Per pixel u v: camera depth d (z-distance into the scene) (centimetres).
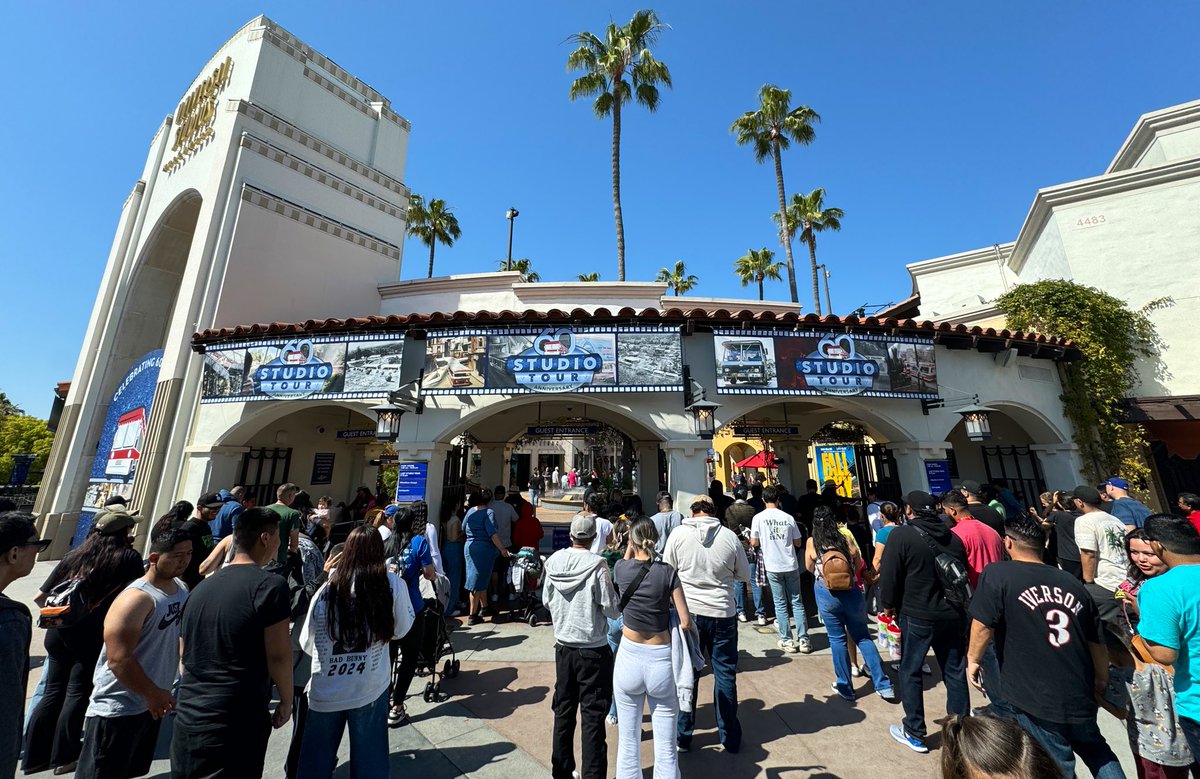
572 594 320
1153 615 255
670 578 311
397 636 282
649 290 1219
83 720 333
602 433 1082
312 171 1204
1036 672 254
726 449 2564
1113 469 875
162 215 1260
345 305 1237
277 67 1186
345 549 280
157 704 263
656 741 282
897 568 373
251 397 786
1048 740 251
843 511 761
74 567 346
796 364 736
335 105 1321
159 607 283
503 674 490
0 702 205
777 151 2484
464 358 735
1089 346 923
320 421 1155
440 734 379
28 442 2844
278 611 243
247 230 1041
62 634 343
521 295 1255
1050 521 690
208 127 1172
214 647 230
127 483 986
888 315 1756
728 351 731
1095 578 470
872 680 442
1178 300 996
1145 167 1110
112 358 1258
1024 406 863
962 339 809
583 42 1959
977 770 128
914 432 786
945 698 434
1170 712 259
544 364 721
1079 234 1110
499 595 696
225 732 221
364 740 258
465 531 679
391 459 1306
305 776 243
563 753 305
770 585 572
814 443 1284
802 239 2858
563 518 1870
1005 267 1455
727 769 333
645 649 294
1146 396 959
